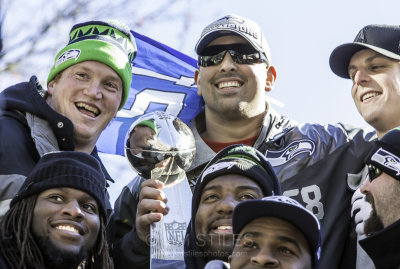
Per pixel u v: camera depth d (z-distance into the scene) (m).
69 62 5.80
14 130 5.42
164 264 4.82
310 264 4.18
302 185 5.88
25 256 4.49
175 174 5.02
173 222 4.93
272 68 6.55
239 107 6.20
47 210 4.57
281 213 4.18
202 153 6.23
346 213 5.69
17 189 5.15
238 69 6.24
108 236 5.43
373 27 6.00
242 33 6.23
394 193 4.87
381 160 4.93
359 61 6.01
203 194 4.82
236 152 4.99
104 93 5.84
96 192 4.71
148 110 7.12
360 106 6.00
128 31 6.05
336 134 6.06
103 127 5.89
